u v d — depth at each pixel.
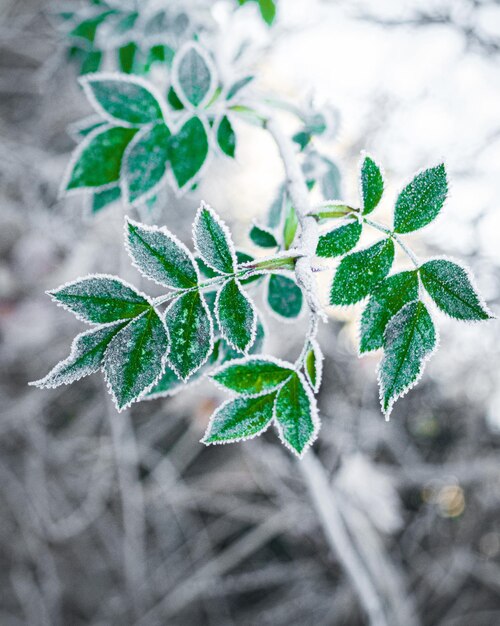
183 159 0.34
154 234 0.23
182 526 1.04
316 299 0.22
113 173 0.35
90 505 1.02
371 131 0.71
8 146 0.84
